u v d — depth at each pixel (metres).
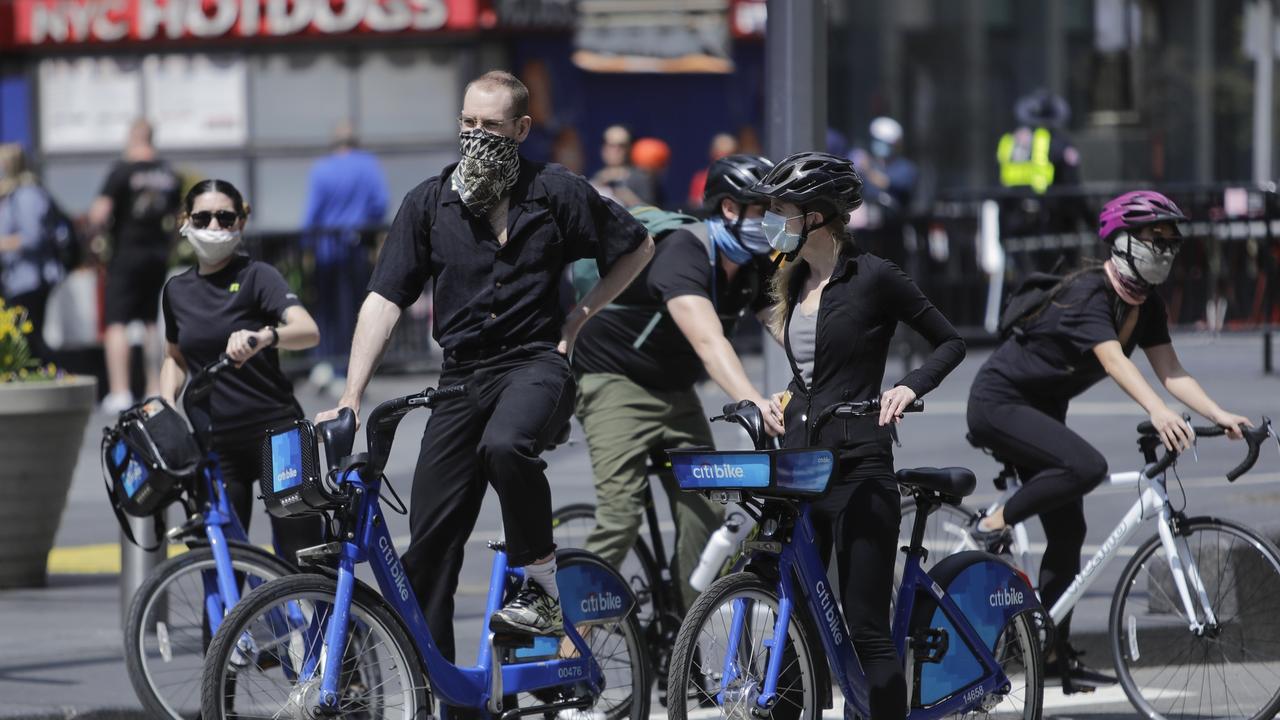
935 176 82.25
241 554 23.77
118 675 25.81
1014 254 57.84
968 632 22.22
